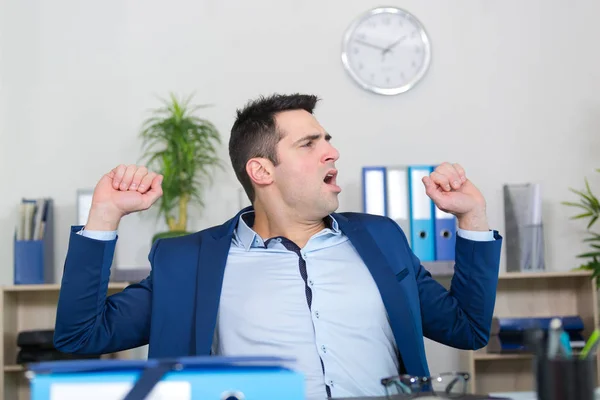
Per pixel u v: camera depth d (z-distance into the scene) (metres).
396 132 3.68
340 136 3.66
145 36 3.63
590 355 1.05
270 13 3.67
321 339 1.77
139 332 1.84
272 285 1.83
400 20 3.70
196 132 3.37
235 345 1.79
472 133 3.71
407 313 1.80
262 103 1.99
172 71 3.62
